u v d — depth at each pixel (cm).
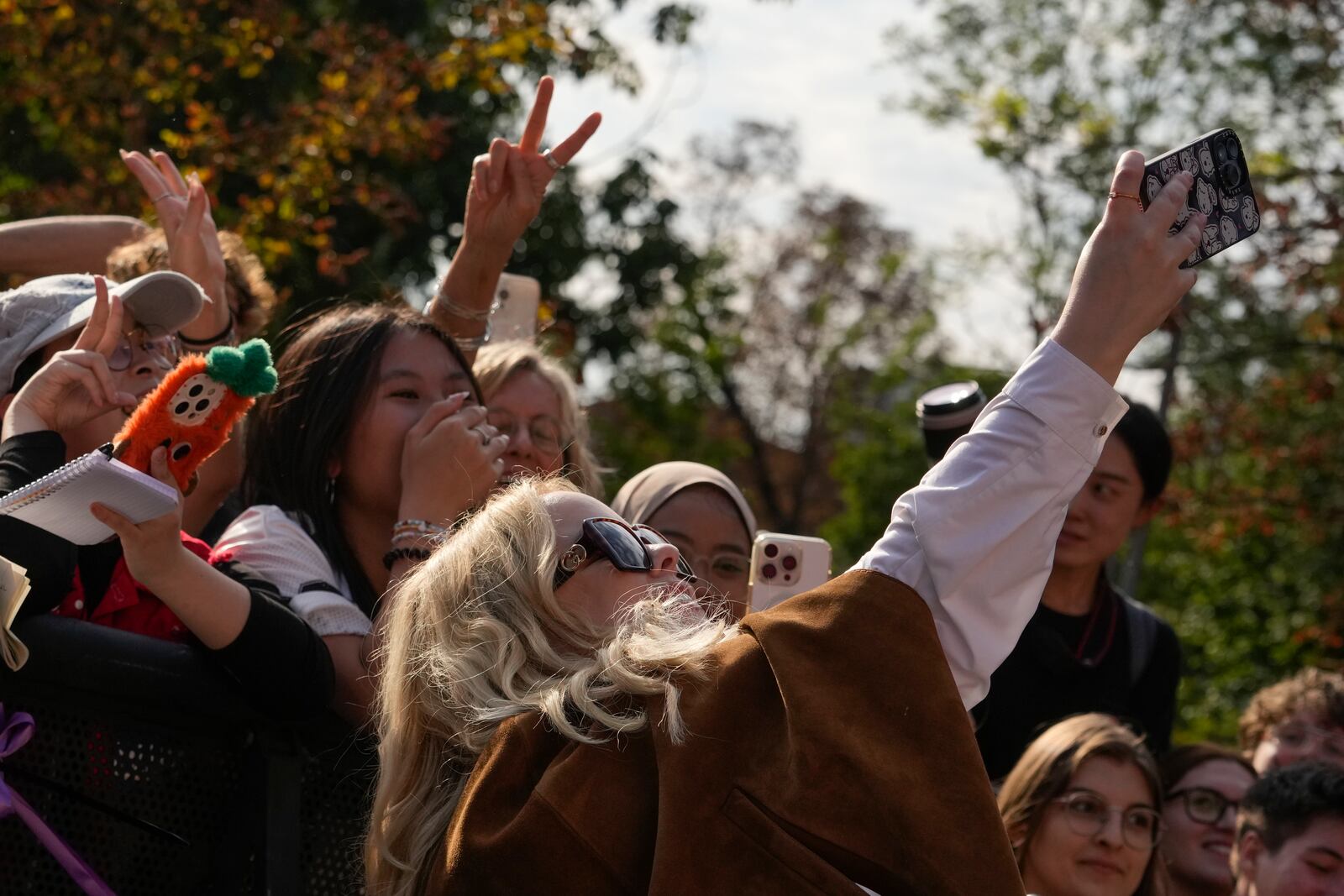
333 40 970
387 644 234
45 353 257
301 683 228
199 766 227
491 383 352
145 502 199
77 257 348
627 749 191
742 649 195
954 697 186
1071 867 343
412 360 292
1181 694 1650
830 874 176
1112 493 416
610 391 2425
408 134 977
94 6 950
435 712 209
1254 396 1401
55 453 222
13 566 196
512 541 218
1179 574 1758
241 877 227
